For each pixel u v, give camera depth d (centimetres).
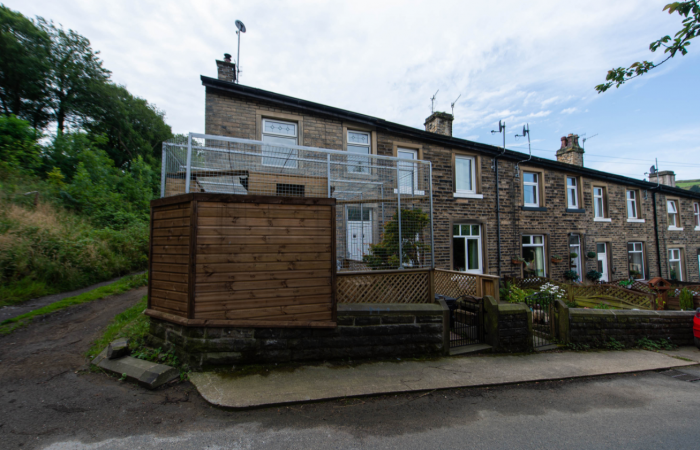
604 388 469
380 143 1009
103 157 1788
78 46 2386
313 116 915
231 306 427
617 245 1555
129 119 2805
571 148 1598
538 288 1130
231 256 430
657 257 1688
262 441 286
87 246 896
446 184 1127
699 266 1908
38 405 317
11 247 706
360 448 284
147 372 376
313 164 659
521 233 1272
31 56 2070
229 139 468
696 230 1916
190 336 412
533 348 636
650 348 704
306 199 475
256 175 545
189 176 441
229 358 425
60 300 670
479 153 1202
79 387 358
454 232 1153
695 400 434
